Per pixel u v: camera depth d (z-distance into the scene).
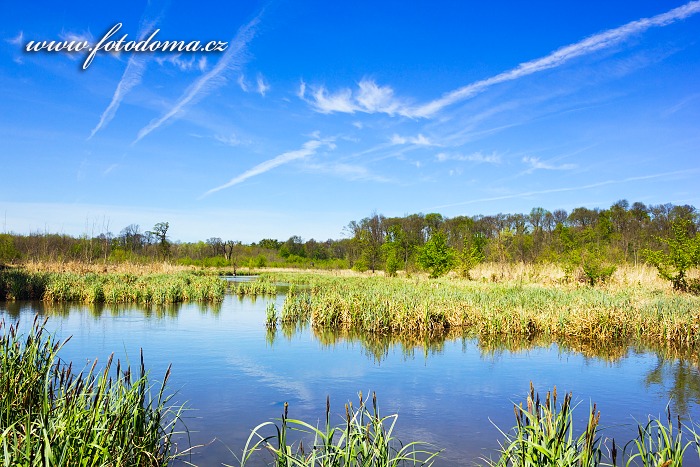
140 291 25.45
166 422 7.90
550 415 4.53
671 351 14.48
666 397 9.79
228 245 77.81
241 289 32.28
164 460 5.87
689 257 23.81
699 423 8.35
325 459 4.66
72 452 4.19
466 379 10.98
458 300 20.50
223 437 7.35
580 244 38.09
